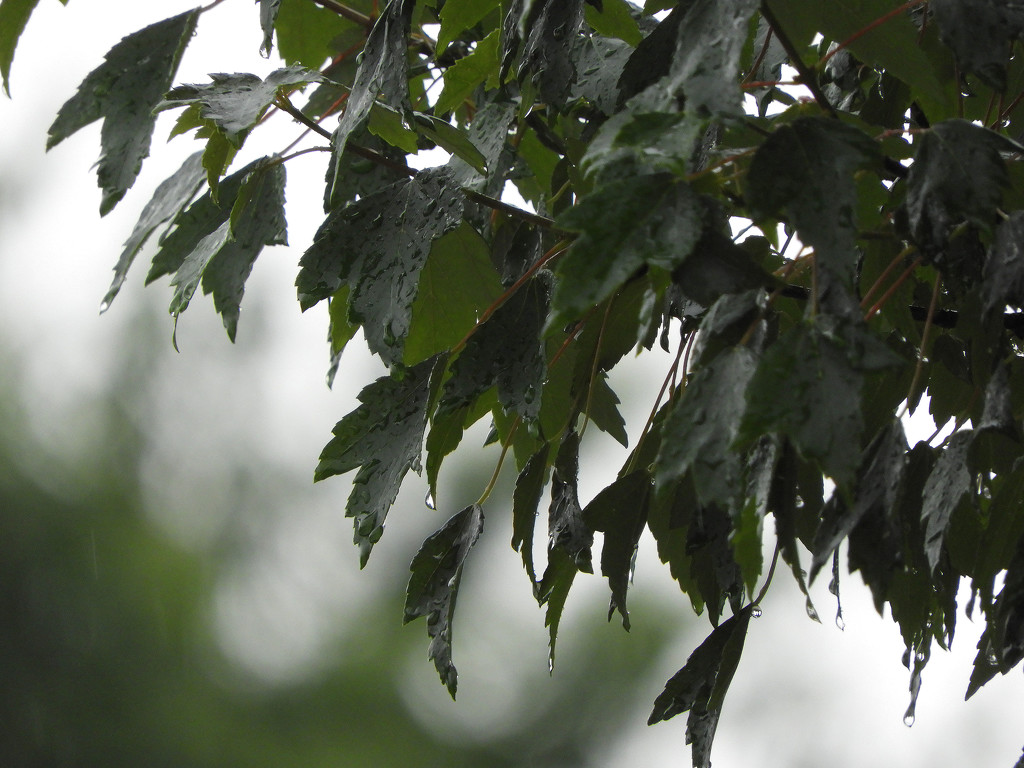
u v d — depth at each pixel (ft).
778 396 10.20
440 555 10.82
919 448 10.66
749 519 10.27
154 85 11.02
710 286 10.31
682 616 40.68
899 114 10.83
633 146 10.23
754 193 10.26
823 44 11.04
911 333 10.71
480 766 40.65
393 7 10.69
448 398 10.74
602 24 10.83
